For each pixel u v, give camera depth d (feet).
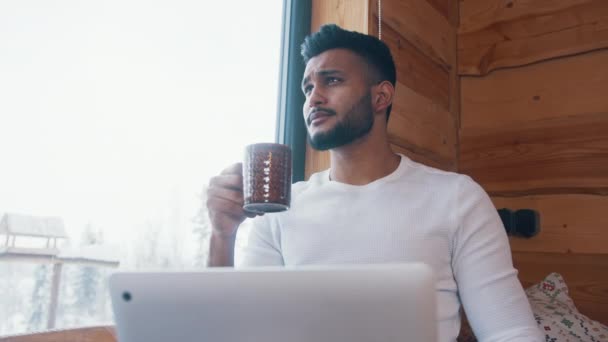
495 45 7.73
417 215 4.38
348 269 2.08
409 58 6.79
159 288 2.31
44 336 3.45
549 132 7.14
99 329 3.72
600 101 6.84
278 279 2.15
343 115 4.66
